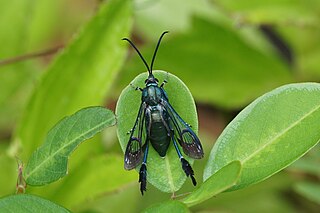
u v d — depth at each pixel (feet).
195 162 1.18
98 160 0.97
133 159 0.84
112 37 1.03
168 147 0.84
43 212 0.80
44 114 1.04
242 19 1.19
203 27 1.21
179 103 0.84
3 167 0.99
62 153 0.83
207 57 1.24
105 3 1.02
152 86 0.84
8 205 0.80
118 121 0.84
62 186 1.00
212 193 0.78
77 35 1.02
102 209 1.14
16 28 1.25
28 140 1.04
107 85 1.04
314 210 1.22
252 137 0.82
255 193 1.20
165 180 0.84
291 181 1.19
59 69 1.03
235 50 1.25
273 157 0.82
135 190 1.15
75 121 0.83
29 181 0.84
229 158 0.82
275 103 0.82
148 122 0.83
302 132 0.82
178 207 0.78
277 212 1.20
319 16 1.21
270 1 1.20
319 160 1.01
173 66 1.23
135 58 1.19
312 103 0.82
